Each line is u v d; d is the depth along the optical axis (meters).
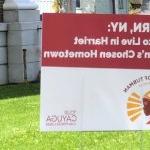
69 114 7.42
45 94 7.37
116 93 7.45
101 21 7.36
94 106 7.44
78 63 7.38
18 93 15.65
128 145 9.73
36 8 18.34
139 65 7.44
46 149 9.61
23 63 17.89
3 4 18.16
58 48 7.34
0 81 17.72
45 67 7.36
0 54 17.72
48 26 7.31
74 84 7.40
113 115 7.46
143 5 22.12
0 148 9.70
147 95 7.47
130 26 7.39
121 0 23.69
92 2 23.22
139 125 7.50
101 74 7.42
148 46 7.42
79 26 7.34
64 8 17.72
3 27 17.67
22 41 17.83
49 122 7.40
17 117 12.15
